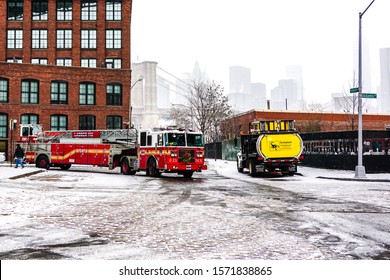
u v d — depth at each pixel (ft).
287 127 88.53
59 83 163.02
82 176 85.56
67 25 180.04
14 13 179.22
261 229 31.12
